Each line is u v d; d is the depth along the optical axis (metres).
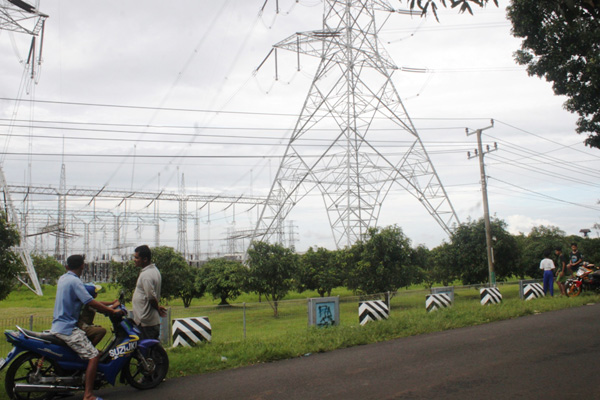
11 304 37.88
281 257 29.62
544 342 9.33
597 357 7.86
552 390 6.03
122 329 6.91
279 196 41.56
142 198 50.41
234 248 83.19
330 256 38.31
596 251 40.28
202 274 38.72
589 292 18.66
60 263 66.31
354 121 35.34
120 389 6.90
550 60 15.02
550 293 19.36
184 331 10.56
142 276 7.41
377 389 6.32
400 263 28.03
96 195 46.09
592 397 5.71
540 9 14.43
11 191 41.12
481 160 28.73
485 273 30.17
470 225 30.78
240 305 20.58
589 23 14.04
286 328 17.94
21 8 23.45
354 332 10.93
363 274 28.16
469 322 12.66
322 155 36.94
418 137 37.75
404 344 9.83
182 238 68.81
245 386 6.73
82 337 6.34
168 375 7.57
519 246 30.12
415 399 5.82
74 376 6.32
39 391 6.10
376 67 37.31
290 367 7.93
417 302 18.91
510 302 16.50
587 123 15.72
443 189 37.38
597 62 13.76
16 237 15.97
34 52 23.52
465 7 6.07
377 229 28.66
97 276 83.75
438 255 32.28
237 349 9.36
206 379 7.27
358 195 34.31
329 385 6.62
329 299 14.02
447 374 7.02
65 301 6.37
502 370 7.14
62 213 59.97
